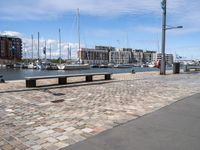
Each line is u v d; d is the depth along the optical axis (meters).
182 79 21.38
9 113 8.04
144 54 172.50
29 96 11.25
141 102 10.11
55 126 6.64
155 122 7.11
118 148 5.18
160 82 18.36
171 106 9.30
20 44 126.56
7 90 12.45
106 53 146.25
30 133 6.07
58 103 9.73
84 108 8.87
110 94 12.16
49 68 74.19
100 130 6.34
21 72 64.62
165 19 26.48
